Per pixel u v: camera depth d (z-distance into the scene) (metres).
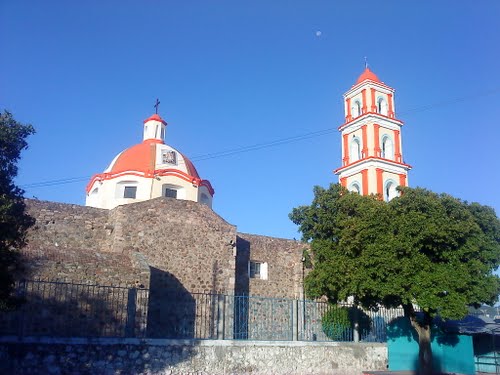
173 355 17.94
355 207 21.22
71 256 20.34
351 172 42.31
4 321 17.77
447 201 19.69
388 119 42.69
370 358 22.67
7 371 15.30
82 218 25.88
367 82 43.44
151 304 24.19
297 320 22.28
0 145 12.49
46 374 15.80
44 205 25.19
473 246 19.30
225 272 26.80
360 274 19.11
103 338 16.92
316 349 21.16
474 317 26.44
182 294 25.25
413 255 18.73
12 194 12.64
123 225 25.05
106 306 19.84
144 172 33.31
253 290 29.50
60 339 16.25
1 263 12.64
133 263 21.86
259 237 30.92
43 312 18.61
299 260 31.17
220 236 27.20
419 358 20.97
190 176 34.50
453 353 22.55
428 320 20.62
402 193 20.48
